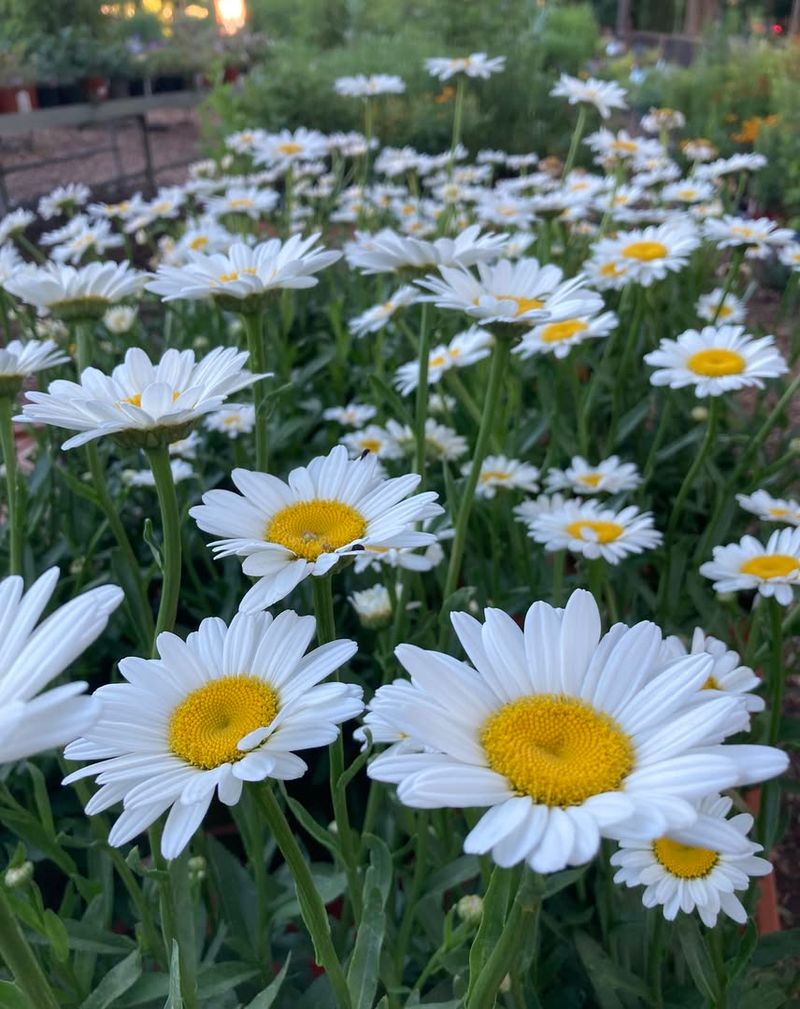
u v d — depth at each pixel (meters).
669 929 0.35
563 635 0.20
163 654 0.23
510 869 0.19
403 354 0.81
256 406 0.36
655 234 0.65
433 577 0.59
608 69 2.35
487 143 1.92
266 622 0.23
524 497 0.58
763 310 1.29
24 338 0.72
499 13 2.16
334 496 0.27
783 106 1.62
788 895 0.51
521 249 0.78
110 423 0.26
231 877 0.38
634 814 0.16
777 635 0.37
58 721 0.14
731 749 0.17
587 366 0.83
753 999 0.34
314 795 0.54
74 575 0.55
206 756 0.21
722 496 0.57
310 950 0.39
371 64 1.92
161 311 1.03
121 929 0.45
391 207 1.07
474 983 0.19
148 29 2.06
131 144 2.29
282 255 0.40
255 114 1.85
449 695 0.19
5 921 0.17
